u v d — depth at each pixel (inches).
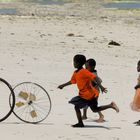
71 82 1034.7
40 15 4741.6
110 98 1413.6
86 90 1023.6
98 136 945.5
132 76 1828.2
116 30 3528.5
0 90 1434.5
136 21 4360.2
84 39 2942.9
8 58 2101.4
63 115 1156.5
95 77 1018.7
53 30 3380.9
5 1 6491.1
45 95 1346.0
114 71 1921.8
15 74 1744.6
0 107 1202.0
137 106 1117.1
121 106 1305.4
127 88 1585.9
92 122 1101.1
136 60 2258.9
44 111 1174.3
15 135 928.9
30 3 6402.6
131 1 7091.5
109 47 2640.3
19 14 4803.2
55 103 1288.1
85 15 4891.7
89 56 2289.6
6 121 1066.7
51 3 6486.2
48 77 1717.5
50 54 2279.8
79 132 976.9
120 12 5295.3
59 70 1876.2
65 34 3166.8
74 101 1026.7
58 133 958.4
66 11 5359.3
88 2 6717.5
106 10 5526.6
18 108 1160.8
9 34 3026.6
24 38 2864.2
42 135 935.7
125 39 3073.3
